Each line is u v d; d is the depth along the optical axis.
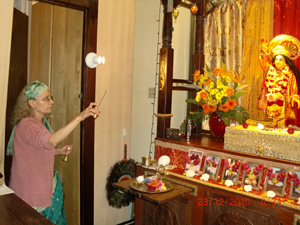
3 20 1.80
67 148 2.02
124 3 2.72
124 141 2.82
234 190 1.75
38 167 1.67
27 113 1.72
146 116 2.97
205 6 2.62
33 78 3.10
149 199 1.71
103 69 2.59
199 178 1.96
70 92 2.58
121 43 2.72
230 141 1.93
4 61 1.81
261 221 1.65
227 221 1.79
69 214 2.62
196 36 2.65
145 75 2.98
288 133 1.72
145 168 2.26
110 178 2.66
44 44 2.92
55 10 2.75
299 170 1.62
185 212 1.99
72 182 2.58
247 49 2.42
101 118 2.60
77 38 2.49
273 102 2.03
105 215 2.70
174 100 2.92
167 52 2.34
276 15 2.25
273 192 1.64
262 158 1.76
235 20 2.49
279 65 1.98
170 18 2.35
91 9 2.39
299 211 1.52
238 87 2.13
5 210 1.17
